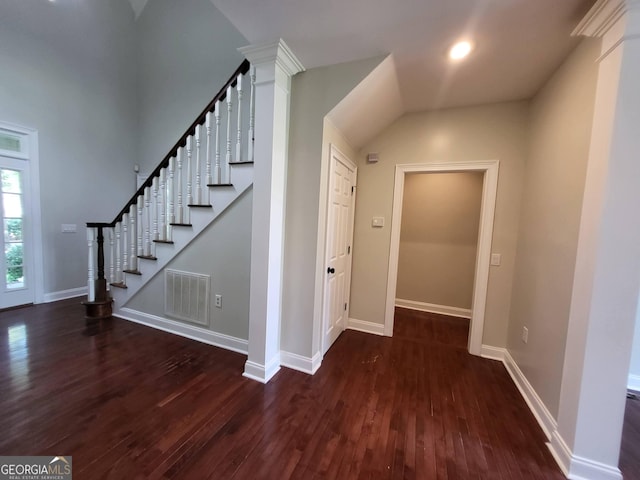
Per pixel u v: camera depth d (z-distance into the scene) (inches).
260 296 83.4
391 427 67.2
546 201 78.7
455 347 114.6
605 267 51.8
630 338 51.3
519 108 99.4
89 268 126.7
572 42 66.2
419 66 81.0
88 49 160.1
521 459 59.3
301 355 91.6
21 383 78.1
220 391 78.6
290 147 87.9
